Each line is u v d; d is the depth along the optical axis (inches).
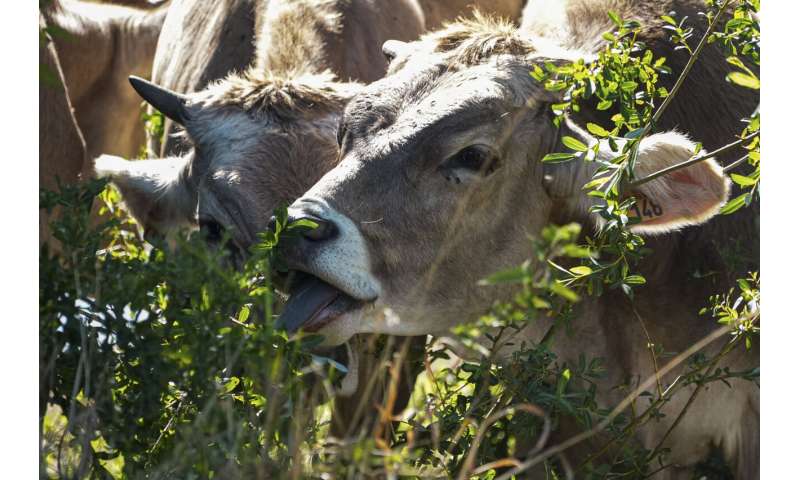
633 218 659.4
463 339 563.2
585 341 733.3
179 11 1087.6
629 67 662.5
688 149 656.4
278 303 685.9
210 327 565.3
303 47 852.0
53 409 721.0
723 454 772.6
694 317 745.0
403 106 658.2
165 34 1120.8
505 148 660.1
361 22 895.7
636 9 788.6
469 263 663.1
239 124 756.0
